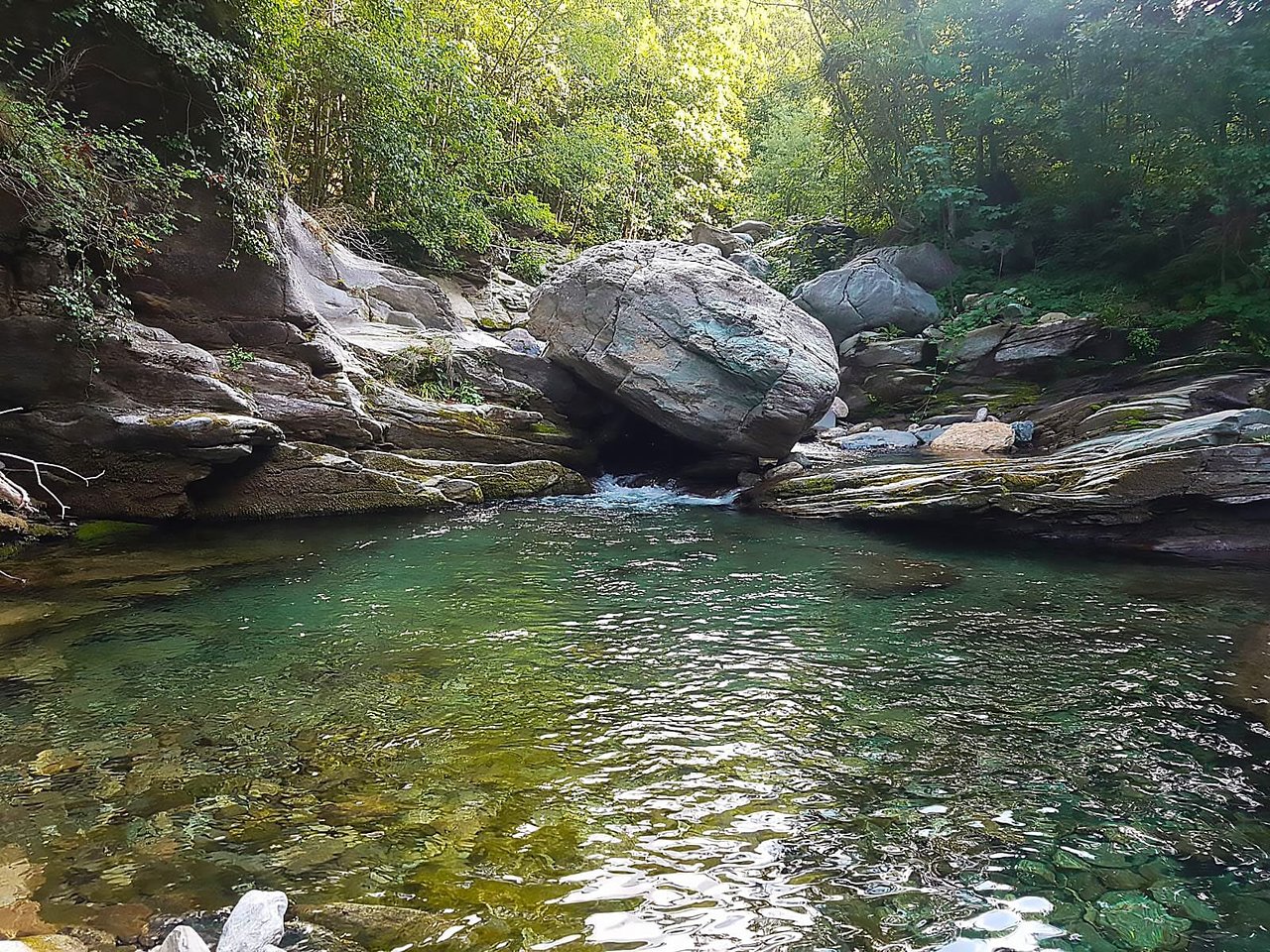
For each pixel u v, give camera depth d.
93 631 6.30
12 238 9.02
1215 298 13.65
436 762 4.26
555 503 13.20
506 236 24.58
